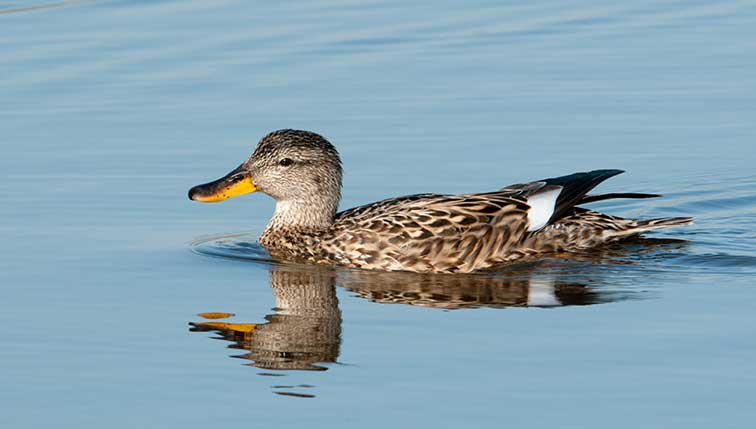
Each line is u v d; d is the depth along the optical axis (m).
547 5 28.86
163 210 18.34
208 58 24.95
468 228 16.25
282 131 17.34
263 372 12.31
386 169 19.83
